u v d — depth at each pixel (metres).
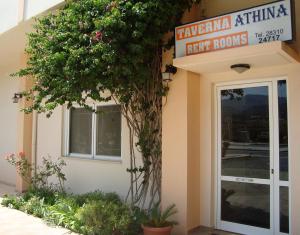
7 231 5.62
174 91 5.68
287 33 4.23
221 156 5.68
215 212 5.66
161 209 5.72
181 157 5.53
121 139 7.02
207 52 4.86
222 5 5.75
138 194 6.43
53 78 5.17
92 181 7.57
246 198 5.37
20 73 5.61
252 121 5.37
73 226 5.62
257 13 4.47
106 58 4.62
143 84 5.93
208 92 5.75
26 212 6.84
